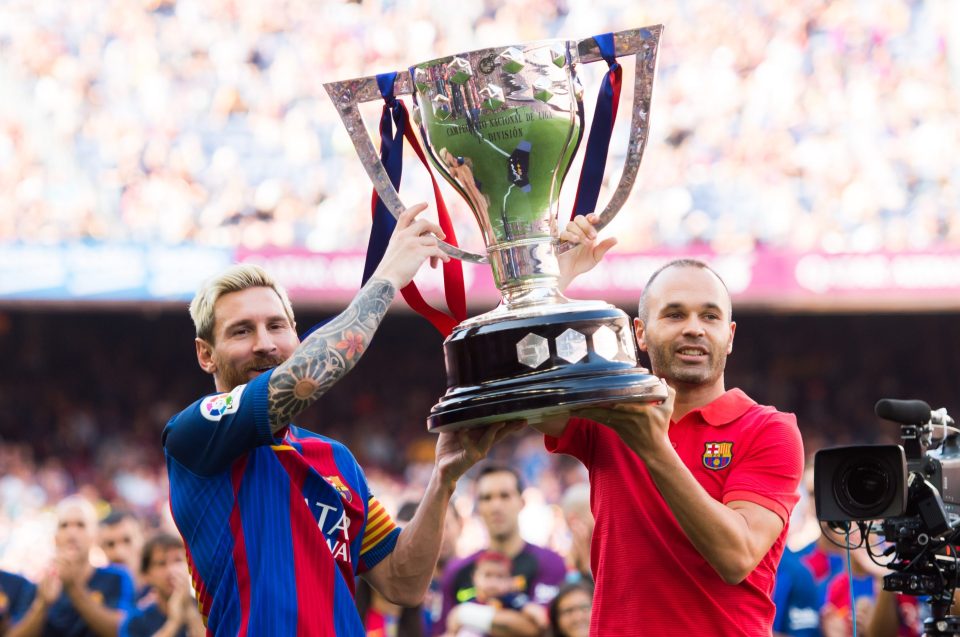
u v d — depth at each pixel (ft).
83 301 77.87
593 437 18.24
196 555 16.93
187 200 86.99
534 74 17.11
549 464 90.58
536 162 17.21
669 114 94.99
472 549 61.82
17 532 65.36
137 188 86.48
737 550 16.26
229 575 16.61
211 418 16.46
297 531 16.75
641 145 17.62
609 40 17.61
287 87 94.79
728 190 91.50
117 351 105.60
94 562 52.75
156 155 88.84
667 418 15.83
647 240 88.94
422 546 17.97
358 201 88.89
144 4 95.96
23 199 82.84
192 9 96.58
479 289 81.82
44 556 64.34
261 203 88.53
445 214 18.60
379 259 18.38
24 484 87.35
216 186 88.53
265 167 90.07
